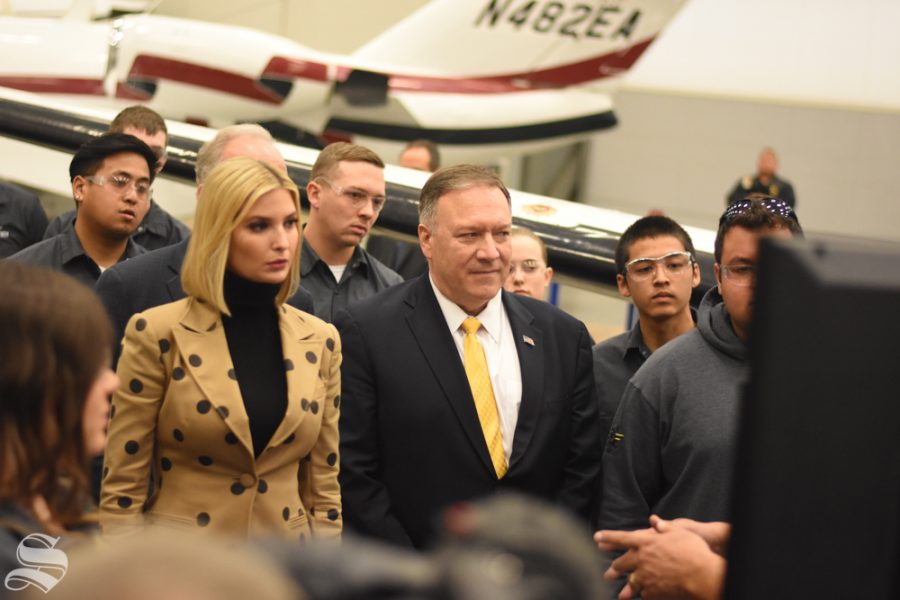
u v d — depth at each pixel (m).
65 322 0.98
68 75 8.01
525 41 8.81
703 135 13.06
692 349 2.02
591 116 9.05
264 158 2.69
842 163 12.60
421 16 8.62
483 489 2.16
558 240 3.18
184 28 8.12
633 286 2.46
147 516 1.87
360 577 0.48
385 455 2.20
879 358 0.66
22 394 0.96
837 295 0.65
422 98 8.61
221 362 1.85
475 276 2.18
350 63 8.51
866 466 0.67
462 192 2.18
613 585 1.96
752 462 0.67
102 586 0.39
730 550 0.69
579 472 2.28
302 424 1.89
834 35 12.50
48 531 0.98
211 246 1.83
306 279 2.91
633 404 2.05
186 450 1.84
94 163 2.79
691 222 13.26
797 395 0.66
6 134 4.91
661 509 1.99
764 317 0.66
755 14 12.77
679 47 13.05
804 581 0.67
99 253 2.86
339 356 2.00
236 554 0.42
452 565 0.44
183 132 4.40
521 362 2.23
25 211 4.32
